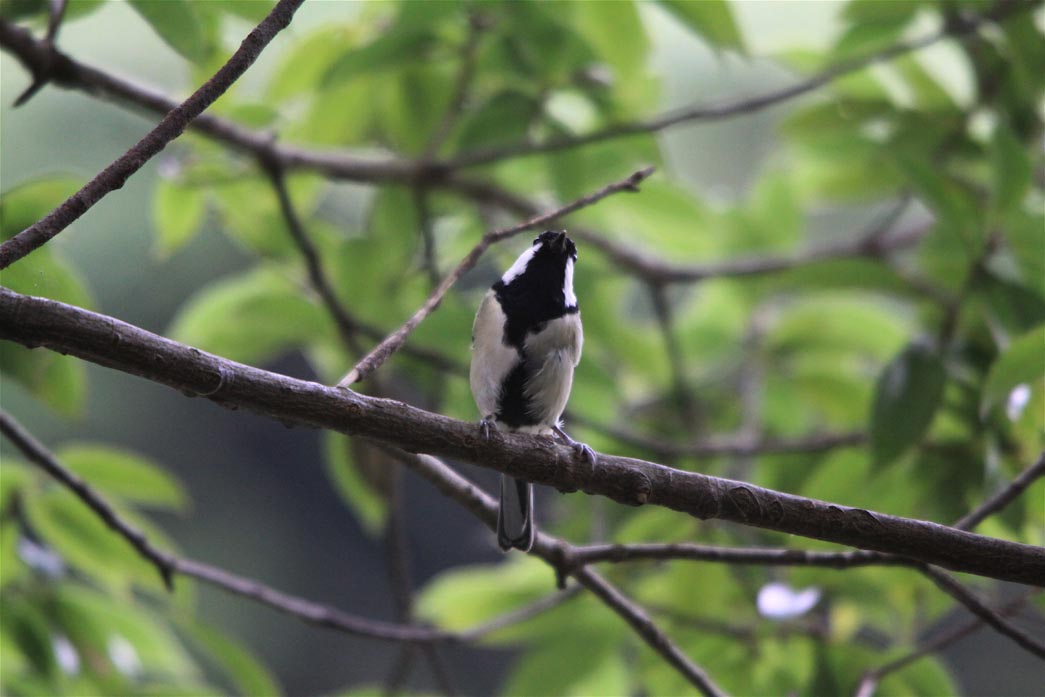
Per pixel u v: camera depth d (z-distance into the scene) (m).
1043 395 7.57
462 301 10.20
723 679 7.91
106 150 18.20
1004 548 5.38
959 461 7.95
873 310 10.33
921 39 9.16
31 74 7.49
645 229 10.84
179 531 21.92
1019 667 18.36
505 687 8.41
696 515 5.50
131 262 18.94
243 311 9.55
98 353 4.50
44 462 6.98
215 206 10.23
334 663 22.50
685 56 16.11
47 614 7.62
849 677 7.57
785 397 10.66
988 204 8.56
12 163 17.55
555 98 9.46
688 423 10.51
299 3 5.11
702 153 16.84
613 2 8.13
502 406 7.79
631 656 8.73
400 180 9.59
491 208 10.59
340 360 10.30
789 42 9.92
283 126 9.48
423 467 6.40
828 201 11.00
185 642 19.48
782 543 8.59
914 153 9.69
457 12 8.11
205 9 7.19
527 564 9.03
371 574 23.34
